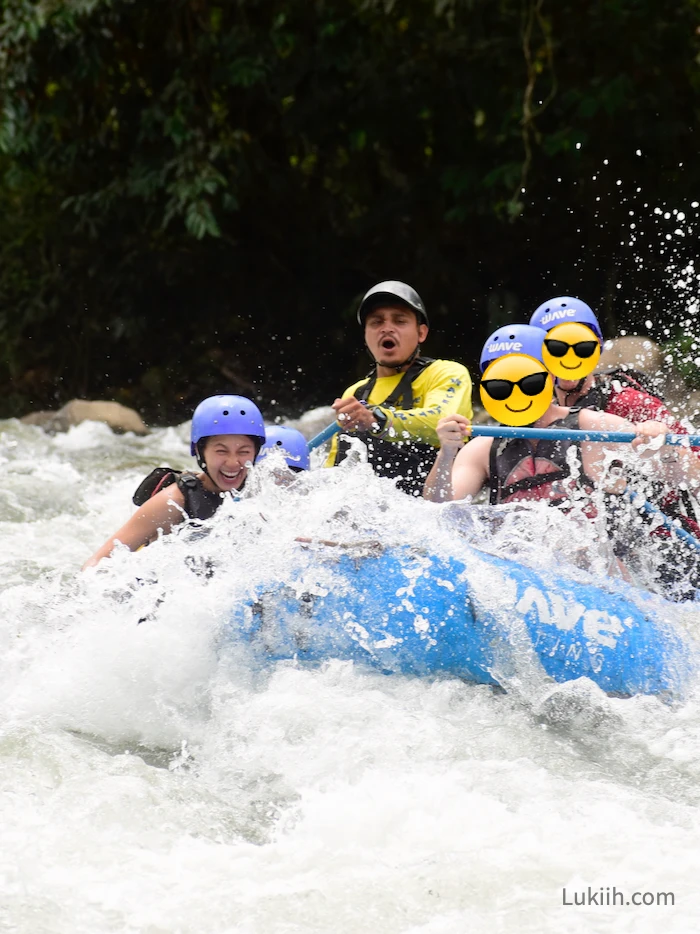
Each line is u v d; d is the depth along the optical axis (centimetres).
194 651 1285
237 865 940
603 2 4128
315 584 1295
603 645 1262
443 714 1231
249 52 4422
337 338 5122
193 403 5016
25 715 1230
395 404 1722
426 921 863
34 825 986
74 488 2498
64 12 4200
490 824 997
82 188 5034
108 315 5203
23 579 1725
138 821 1002
